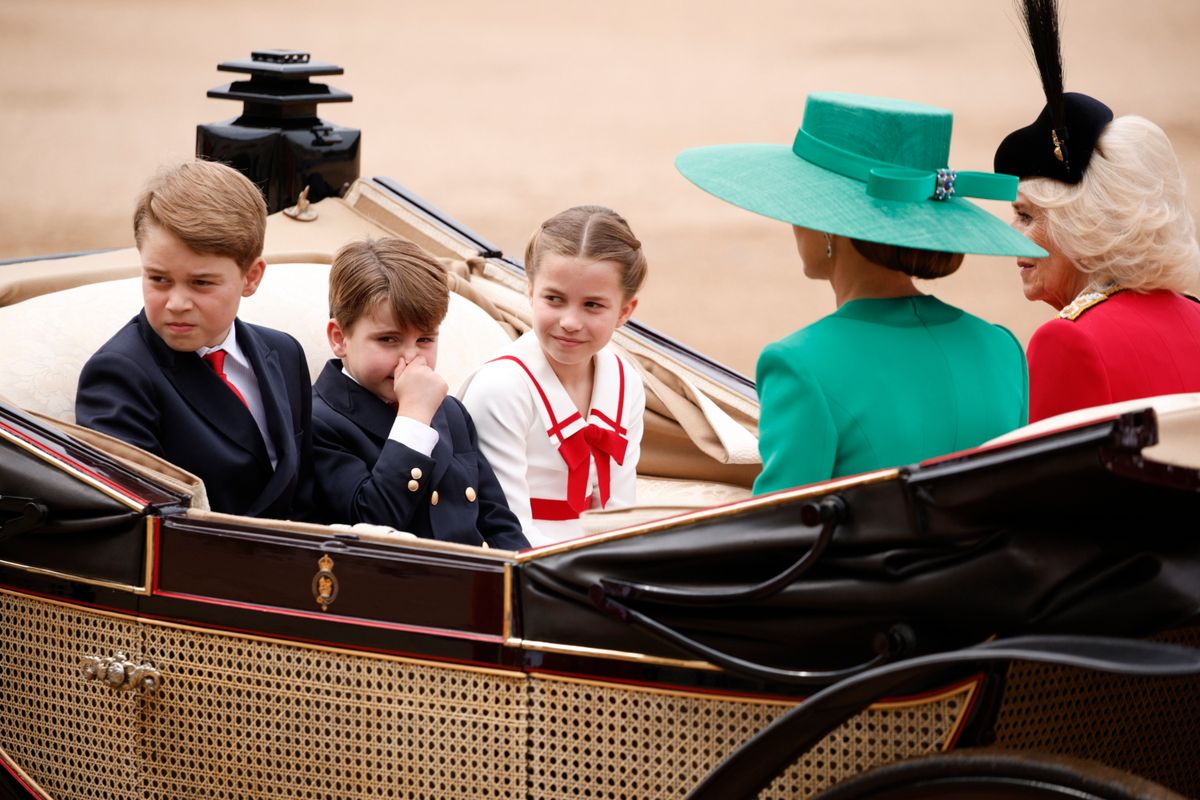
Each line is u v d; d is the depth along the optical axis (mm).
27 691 7707
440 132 48938
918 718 6363
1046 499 5734
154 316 8109
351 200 13242
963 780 5945
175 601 7242
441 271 9070
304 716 7191
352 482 8688
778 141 48188
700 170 7590
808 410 6926
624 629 6621
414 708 7023
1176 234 8742
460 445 9195
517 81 61938
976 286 28969
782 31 80500
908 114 7332
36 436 7465
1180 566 5980
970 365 7332
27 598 7586
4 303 9984
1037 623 5980
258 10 80375
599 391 9953
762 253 33281
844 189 7227
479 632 6836
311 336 10477
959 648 6184
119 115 46969
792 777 6621
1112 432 5438
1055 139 8836
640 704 6711
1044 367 8633
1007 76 62469
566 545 6656
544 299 9266
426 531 8734
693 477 11781
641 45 75062
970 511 5832
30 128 44062
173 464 8219
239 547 7113
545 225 9305
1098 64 64125
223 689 7277
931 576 5984
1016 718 6516
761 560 6293
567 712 6809
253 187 8352
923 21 83250
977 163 41625
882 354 7086
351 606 7004
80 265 10797
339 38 72250
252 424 8438
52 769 7730
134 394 8086
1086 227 8734
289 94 13133
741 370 23531
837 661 6352
